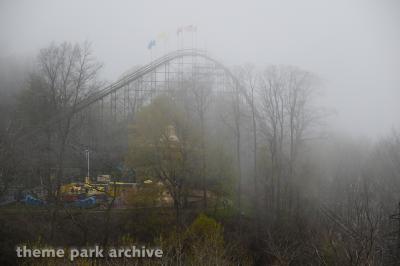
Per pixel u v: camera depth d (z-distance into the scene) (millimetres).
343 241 21250
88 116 53031
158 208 41219
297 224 38062
